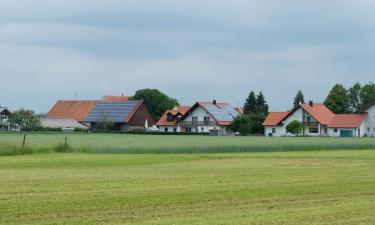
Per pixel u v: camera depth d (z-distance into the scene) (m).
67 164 68.75
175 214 30.92
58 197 37.16
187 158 82.56
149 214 30.89
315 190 41.53
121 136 181.75
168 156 86.56
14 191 40.25
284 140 150.50
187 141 138.00
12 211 31.67
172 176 52.88
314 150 113.88
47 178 49.94
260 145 113.88
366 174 55.75
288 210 32.25
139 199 36.34
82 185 44.31
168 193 39.38
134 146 107.75
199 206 33.72
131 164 69.94
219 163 72.12
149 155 88.69
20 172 56.34
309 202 35.50
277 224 28.02
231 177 51.94
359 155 91.56
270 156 88.50
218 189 41.84
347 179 50.22
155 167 64.88
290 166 67.00
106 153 94.25
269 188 42.69
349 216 30.20
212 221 28.72
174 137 179.12
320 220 29.06
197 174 55.38
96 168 62.81
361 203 35.00
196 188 42.50
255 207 33.47
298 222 28.52
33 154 87.25
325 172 58.28
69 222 28.56
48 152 90.94
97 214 30.84
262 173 56.94
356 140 151.00
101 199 36.31
